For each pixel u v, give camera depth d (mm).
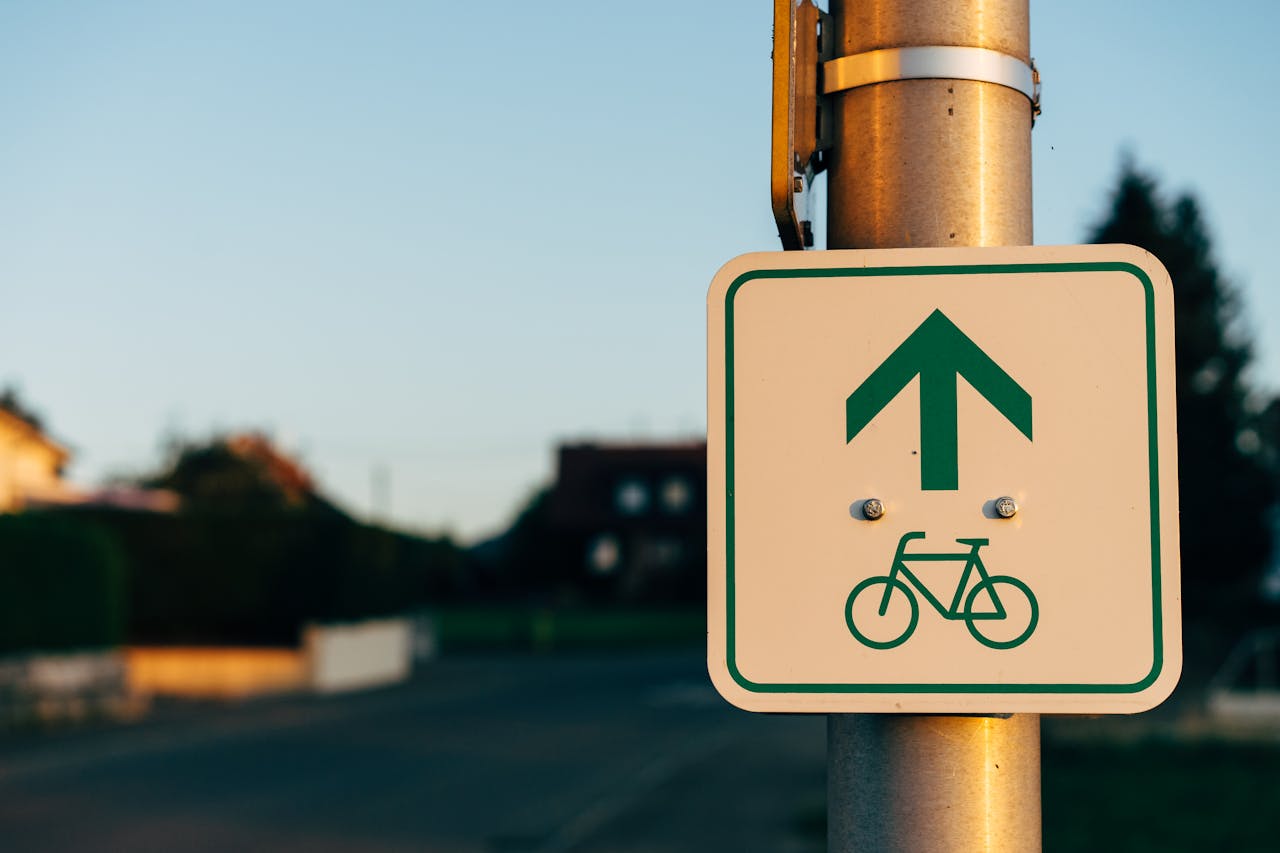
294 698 22688
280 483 49344
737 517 1741
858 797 1765
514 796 12148
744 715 19828
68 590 18812
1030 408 1714
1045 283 1729
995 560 1697
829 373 1747
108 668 19438
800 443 1742
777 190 1731
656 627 46031
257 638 24953
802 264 1765
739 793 12250
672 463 62156
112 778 13289
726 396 1761
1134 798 11070
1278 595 25469
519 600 63281
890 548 1715
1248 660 16078
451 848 9664
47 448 28875
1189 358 25109
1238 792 11383
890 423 1731
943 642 1696
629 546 62250
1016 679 1680
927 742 1739
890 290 1748
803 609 1720
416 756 15047
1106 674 1671
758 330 1763
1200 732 14320
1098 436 1701
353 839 10047
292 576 24938
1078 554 1688
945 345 1733
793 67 1754
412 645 32938
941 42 1846
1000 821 1729
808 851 9477
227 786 12781
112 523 24812
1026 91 1883
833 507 1729
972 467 1713
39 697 17984
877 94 1859
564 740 16641
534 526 64312
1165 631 1667
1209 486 24219
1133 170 26078
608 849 9609
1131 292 1715
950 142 1835
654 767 14117
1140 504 1687
